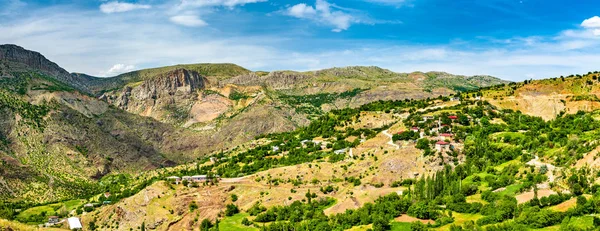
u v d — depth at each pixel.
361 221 189.38
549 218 152.00
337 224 192.62
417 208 187.25
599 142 197.38
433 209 186.75
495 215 166.75
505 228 153.25
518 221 157.25
